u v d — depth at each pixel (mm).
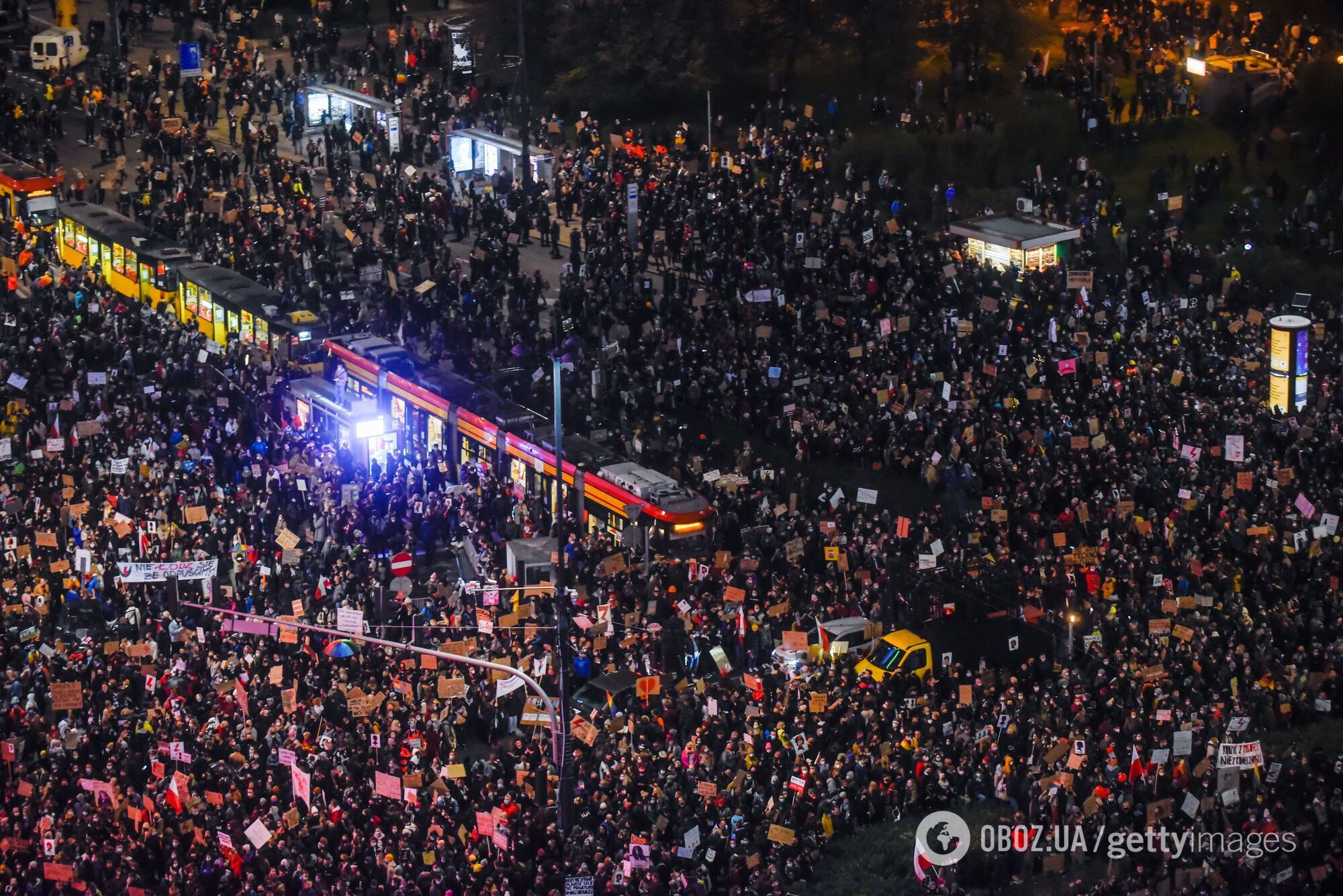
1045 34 169375
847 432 99500
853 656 79125
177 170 151125
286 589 84688
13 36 188500
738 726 72375
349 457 102688
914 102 150375
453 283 121562
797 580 85500
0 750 71312
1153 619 78250
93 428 98938
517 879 63656
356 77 168500
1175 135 146500
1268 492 90250
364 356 111750
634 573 85812
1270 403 103000
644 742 72938
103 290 124688
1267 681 75500
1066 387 101188
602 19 164875
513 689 76000
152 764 69312
